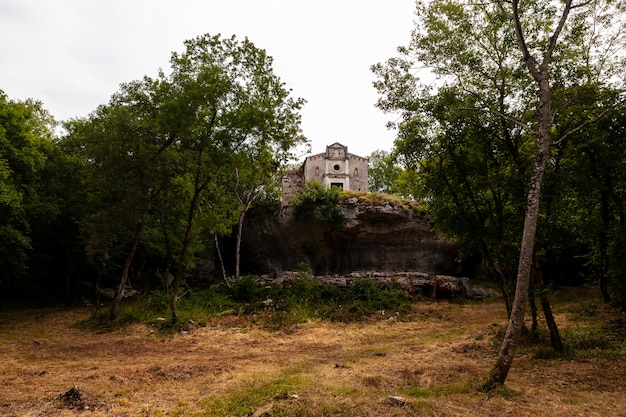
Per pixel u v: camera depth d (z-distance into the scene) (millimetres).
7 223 22250
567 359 10969
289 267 33188
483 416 6895
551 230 12891
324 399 7625
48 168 26609
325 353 13453
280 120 18078
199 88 16453
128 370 10523
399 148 13266
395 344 14812
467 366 10711
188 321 18812
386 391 8469
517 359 11469
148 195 19312
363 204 29828
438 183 13938
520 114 12141
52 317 23078
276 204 33438
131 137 17469
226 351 13883
